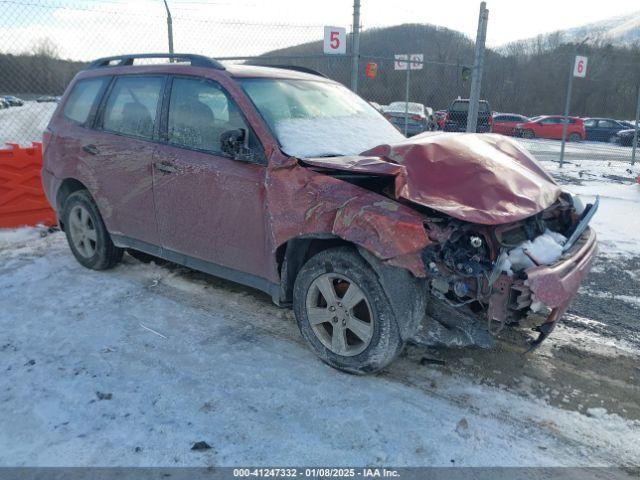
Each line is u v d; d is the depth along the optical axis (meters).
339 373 3.33
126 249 5.14
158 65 4.38
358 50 8.75
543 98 38.91
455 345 3.11
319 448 2.67
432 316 3.15
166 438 2.72
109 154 4.48
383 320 3.04
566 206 3.68
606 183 10.53
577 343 3.80
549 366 3.48
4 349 3.60
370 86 14.35
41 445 2.67
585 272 3.13
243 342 3.72
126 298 4.44
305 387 3.18
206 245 3.93
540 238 3.17
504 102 38.12
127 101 4.50
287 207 3.30
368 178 3.24
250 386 3.19
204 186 3.79
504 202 3.03
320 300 3.45
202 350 3.61
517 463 2.60
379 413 2.95
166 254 4.30
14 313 4.15
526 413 2.98
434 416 2.93
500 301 2.86
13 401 3.02
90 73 4.99
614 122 27.70
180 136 4.05
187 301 4.39
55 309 4.22
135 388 3.16
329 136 3.83
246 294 4.53
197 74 4.03
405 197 2.95
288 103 3.95
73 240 5.09
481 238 3.00
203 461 2.57
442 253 2.95
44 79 8.20
